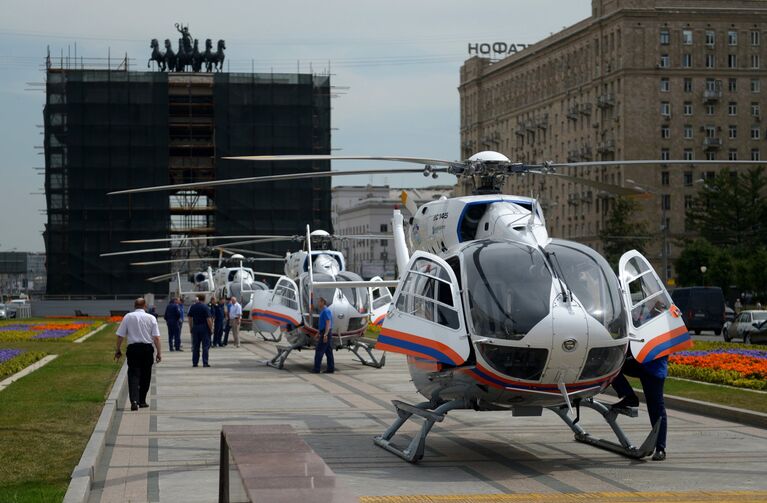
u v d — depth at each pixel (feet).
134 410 95.96
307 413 94.58
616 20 537.65
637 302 69.77
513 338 63.31
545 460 68.54
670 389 104.32
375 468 65.62
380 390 116.16
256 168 456.45
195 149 482.28
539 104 628.69
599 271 68.03
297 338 148.15
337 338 143.43
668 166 535.60
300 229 457.27
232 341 233.35
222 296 265.13
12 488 54.85
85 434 73.77
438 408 67.82
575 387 65.21
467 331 65.51
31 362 148.56
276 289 149.89
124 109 444.96
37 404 91.76
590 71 565.94
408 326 70.33
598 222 556.92
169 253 449.89
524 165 81.46
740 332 229.04
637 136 531.09
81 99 441.68
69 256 442.09
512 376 63.87
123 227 444.96
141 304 98.22
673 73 533.55
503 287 65.51
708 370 117.39
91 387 108.27
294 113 458.50
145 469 65.05
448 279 67.77
